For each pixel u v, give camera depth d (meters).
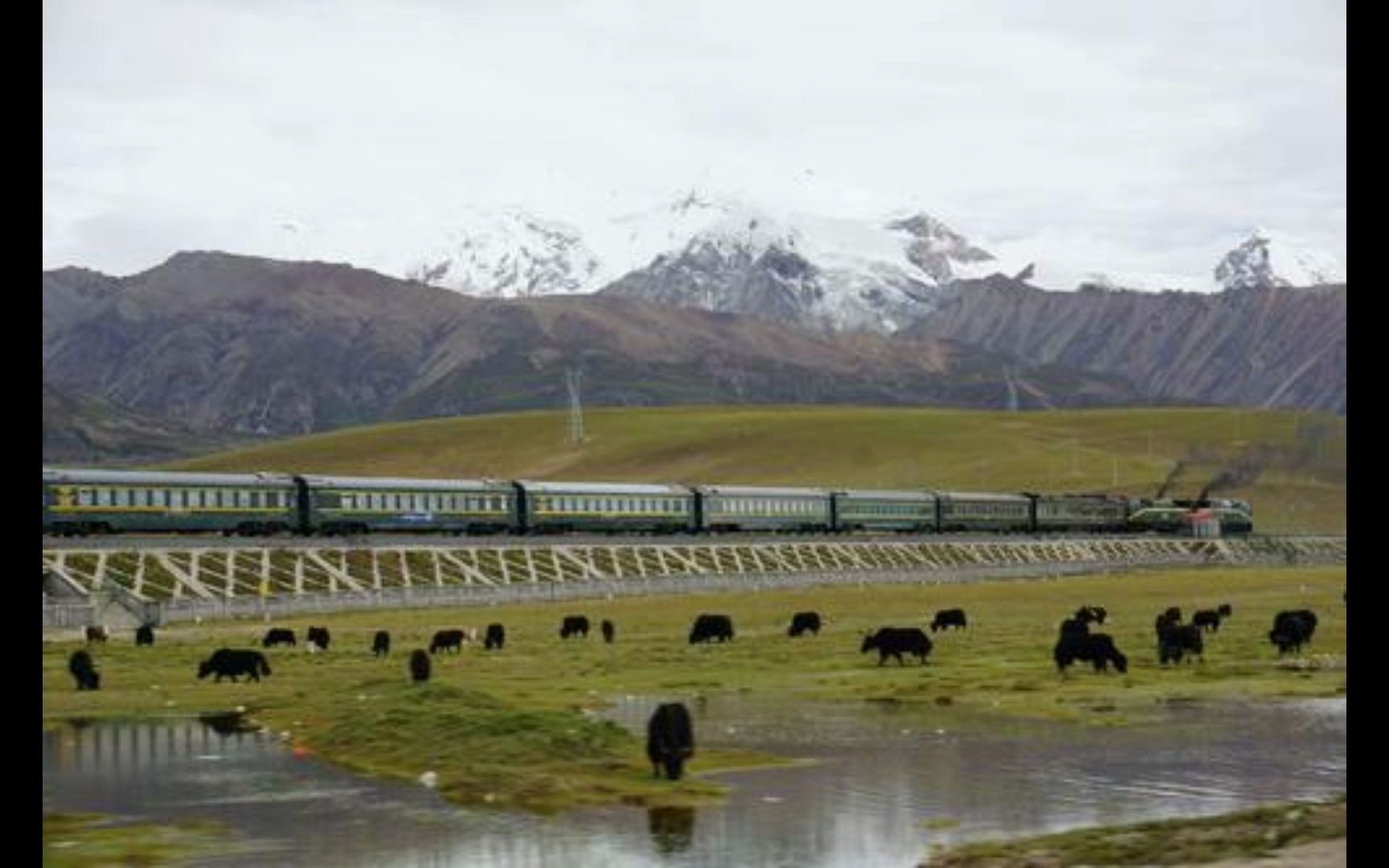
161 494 137.88
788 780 50.22
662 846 39.97
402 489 159.00
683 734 50.88
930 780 49.84
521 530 169.62
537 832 42.16
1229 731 60.25
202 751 59.88
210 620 125.25
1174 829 38.84
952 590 166.50
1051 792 47.22
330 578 141.62
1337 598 148.88
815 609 141.75
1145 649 96.94
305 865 38.59
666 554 174.75
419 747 57.03
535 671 89.94
